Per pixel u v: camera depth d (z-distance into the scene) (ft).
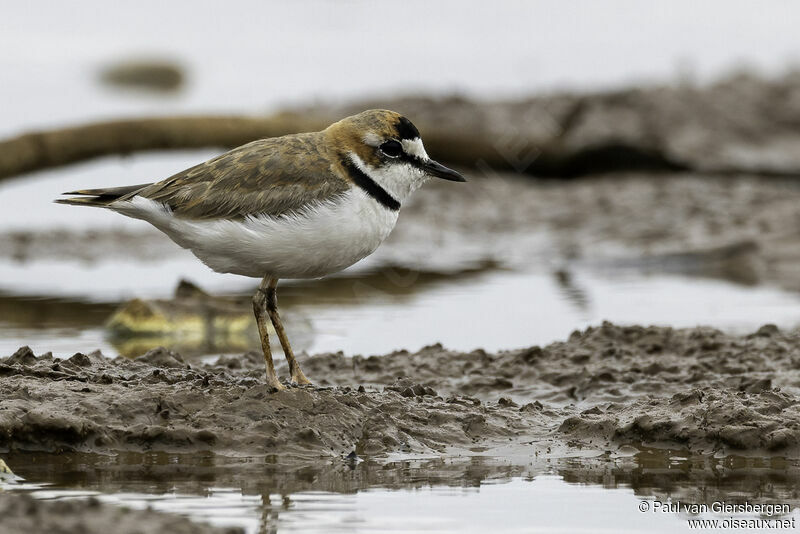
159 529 22.22
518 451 30.53
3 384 31.22
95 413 30.17
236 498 26.03
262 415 30.68
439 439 31.17
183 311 46.26
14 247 63.36
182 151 62.49
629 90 96.48
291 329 46.55
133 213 32.04
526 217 68.85
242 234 30.63
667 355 38.86
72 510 22.82
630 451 30.58
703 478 28.27
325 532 23.95
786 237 62.75
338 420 30.89
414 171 32.40
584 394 35.45
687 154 84.07
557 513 25.64
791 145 88.69
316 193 30.81
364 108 94.58
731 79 100.01
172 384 32.24
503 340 44.83
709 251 61.05
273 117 64.18
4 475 27.22
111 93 105.91
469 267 60.64
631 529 24.81
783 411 31.63
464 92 100.63
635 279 57.52
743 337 40.63
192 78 112.57
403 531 24.21
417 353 39.65
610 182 75.87
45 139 59.72
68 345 43.06
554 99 94.63
